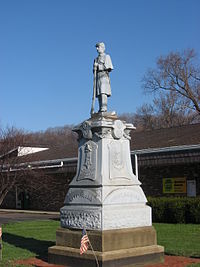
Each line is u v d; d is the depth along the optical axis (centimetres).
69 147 3356
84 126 953
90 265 840
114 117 961
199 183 2059
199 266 859
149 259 892
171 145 2181
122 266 844
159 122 4653
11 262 931
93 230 870
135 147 2397
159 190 2230
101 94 981
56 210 2916
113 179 916
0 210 3073
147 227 933
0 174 2306
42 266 887
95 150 930
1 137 2530
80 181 941
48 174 2891
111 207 883
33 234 1472
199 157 1973
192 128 2562
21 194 3269
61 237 932
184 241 1227
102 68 992
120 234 872
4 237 1393
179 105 4325
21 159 2448
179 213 1834
